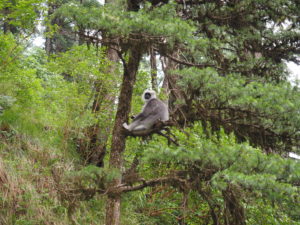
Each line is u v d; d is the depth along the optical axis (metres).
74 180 5.60
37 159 9.60
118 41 5.74
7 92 10.76
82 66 9.62
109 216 6.71
